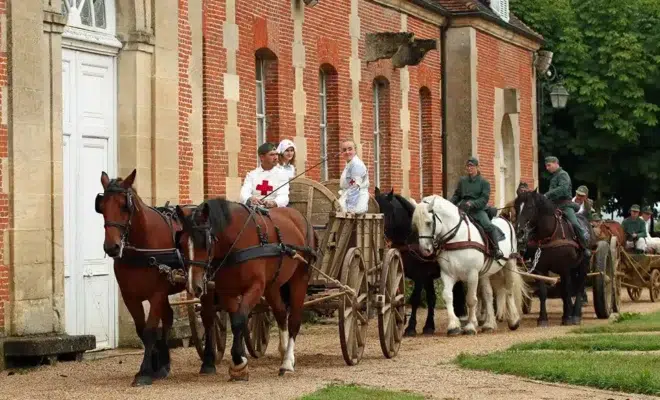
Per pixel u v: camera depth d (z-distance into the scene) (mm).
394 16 27672
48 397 12484
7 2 15117
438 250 18984
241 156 20781
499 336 18938
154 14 17766
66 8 16500
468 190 19828
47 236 15578
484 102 31969
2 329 14992
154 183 17719
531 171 36219
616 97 36875
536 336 18797
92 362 15711
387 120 27297
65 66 16500
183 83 18703
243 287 13570
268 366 15109
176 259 13508
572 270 21641
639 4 37625
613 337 17516
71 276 16469
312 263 14680
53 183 15688
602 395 12383
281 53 22391
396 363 15297
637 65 36531
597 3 37531
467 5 30969
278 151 16141
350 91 25250
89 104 16953
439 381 13430
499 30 32781
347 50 25125
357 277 15312
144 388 13016
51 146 15695
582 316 23234
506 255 20000
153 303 13539
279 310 14641
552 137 38469
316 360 15711
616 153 38719
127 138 17453
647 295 29031
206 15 19734
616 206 41469
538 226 20828
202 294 13086
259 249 13570
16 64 15164
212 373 14195
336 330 20047
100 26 17250
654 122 36750
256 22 21438
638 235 29531
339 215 15148
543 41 36406
